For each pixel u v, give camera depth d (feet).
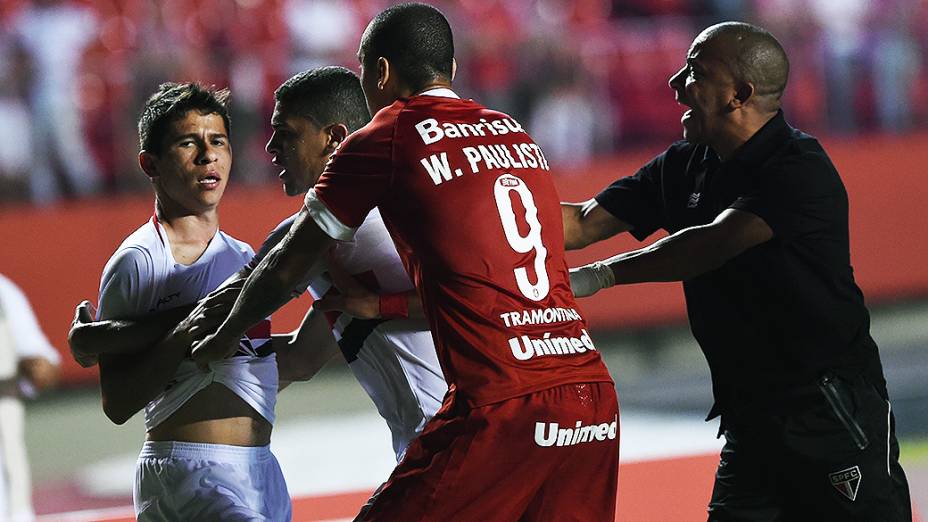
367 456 103.76
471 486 34.83
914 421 107.04
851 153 148.56
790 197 39.11
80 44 131.44
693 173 42.50
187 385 38.99
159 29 135.44
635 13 149.48
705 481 55.42
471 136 36.52
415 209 35.55
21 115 128.67
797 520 41.52
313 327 44.96
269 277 35.63
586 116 145.07
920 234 150.20
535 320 35.65
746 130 40.50
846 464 39.93
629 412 116.16
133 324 38.37
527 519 36.37
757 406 40.70
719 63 40.01
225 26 138.00
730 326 40.65
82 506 94.89
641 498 53.52
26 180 129.08
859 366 40.70
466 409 34.86
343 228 35.58
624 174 143.95
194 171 38.91
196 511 38.65
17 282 127.13
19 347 55.52
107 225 130.00
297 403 126.00
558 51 143.84
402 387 41.22
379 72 37.99
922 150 150.82
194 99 39.14
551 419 35.04
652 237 139.03
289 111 41.57
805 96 148.36
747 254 39.81
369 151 35.73
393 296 39.83
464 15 144.15
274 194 133.69
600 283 39.04
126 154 131.54
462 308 35.14
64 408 127.24
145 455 39.73
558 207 37.81
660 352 142.51
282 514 41.29
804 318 39.75
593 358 36.70
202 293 39.91
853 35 150.00
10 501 53.36
